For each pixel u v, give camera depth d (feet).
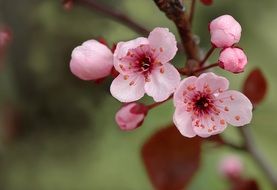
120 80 0.97
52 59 1.62
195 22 1.69
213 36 0.95
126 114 0.98
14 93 1.65
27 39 1.62
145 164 1.10
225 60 0.94
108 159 1.74
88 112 1.68
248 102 0.96
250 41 1.82
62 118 1.68
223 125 0.96
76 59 0.97
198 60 1.00
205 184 1.57
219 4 1.73
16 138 1.68
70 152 1.74
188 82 0.95
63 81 1.63
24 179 1.73
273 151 1.73
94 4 1.15
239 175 1.43
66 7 1.17
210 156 1.61
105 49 0.98
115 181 1.72
